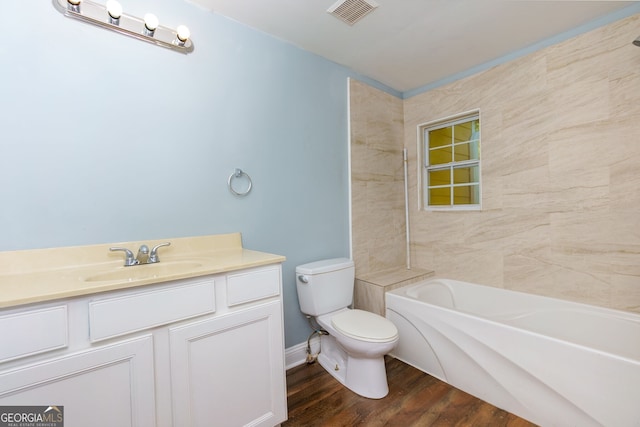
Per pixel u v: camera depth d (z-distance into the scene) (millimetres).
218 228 1688
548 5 1661
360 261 2496
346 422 1472
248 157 1812
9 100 1121
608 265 1783
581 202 1870
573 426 1336
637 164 1667
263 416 1316
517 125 2139
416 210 2861
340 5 1641
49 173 1203
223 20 1700
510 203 2195
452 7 1678
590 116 1817
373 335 1606
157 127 1472
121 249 1312
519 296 2123
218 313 1195
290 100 2025
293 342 2045
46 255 1195
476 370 1665
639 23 1635
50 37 1199
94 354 907
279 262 1407
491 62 2281
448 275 2613
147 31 1410
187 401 1097
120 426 958
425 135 2859
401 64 2348
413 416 1512
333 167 2309
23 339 806
